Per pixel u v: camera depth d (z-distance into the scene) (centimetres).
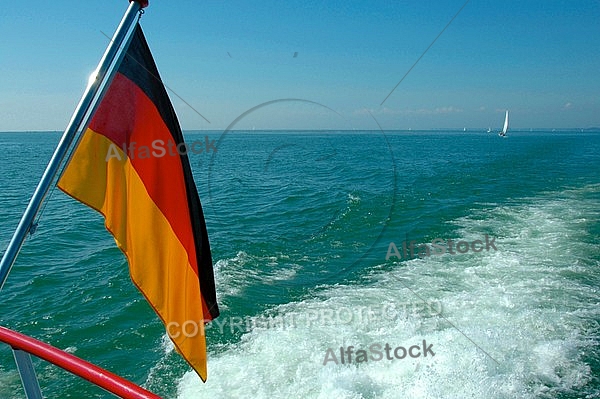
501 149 4984
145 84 268
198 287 278
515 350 609
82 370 197
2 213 1728
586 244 1066
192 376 612
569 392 529
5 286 942
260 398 546
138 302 852
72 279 974
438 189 1983
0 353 684
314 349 633
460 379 554
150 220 271
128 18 255
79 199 258
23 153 5519
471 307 738
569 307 728
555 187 2038
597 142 6894
